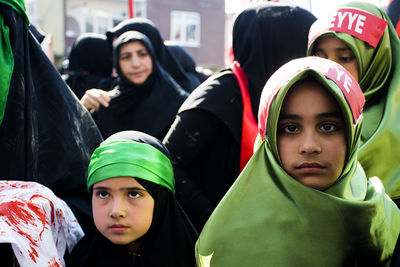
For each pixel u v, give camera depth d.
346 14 1.74
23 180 1.64
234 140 1.78
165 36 15.91
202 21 16.19
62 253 1.54
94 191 1.51
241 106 1.81
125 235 1.46
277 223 1.24
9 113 1.65
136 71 2.46
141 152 1.53
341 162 1.24
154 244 1.52
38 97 1.75
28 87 1.71
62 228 1.54
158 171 1.53
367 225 1.23
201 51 16.30
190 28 16.17
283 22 1.90
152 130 2.42
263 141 1.34
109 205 1.48
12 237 1.34
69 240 1.55
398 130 1.64
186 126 1.78
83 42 3.51
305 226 1.22
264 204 1.27
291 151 1.25
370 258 1.26
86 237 1.59
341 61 1.75
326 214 1.22
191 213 1.75
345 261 1.22
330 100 1.23
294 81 1.23
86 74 3.49
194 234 1.63
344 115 1.21
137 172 1.48
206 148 1.80
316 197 1.22
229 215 1.30
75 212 1.66
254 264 1.23
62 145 1.72
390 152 1.62
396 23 2.16
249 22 1.93
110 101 2.48
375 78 1.76
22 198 1.46
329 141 1.23
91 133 1.85
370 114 1.71
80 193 1.75
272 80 1.30
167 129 2.45
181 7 15.95
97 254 1.53
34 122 1.70
